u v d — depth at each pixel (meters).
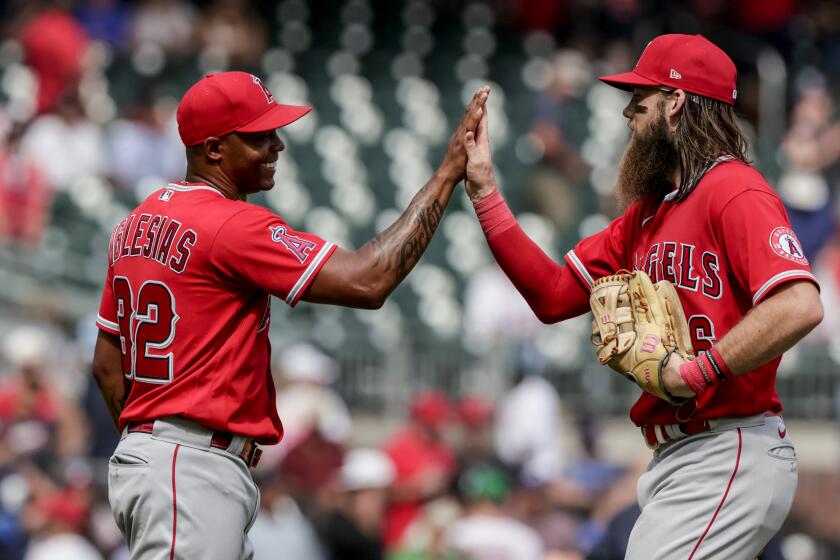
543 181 51.56
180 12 58.25
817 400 40.69
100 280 41.84
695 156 14.56
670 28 65.38
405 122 59.53
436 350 40.16
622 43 64.69
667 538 14.36
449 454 34.19
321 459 33.28
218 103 15.08
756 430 14.35
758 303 13.70
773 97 61.19
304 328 41.19
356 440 39.53
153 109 49.22
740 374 13.71
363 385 40.06
